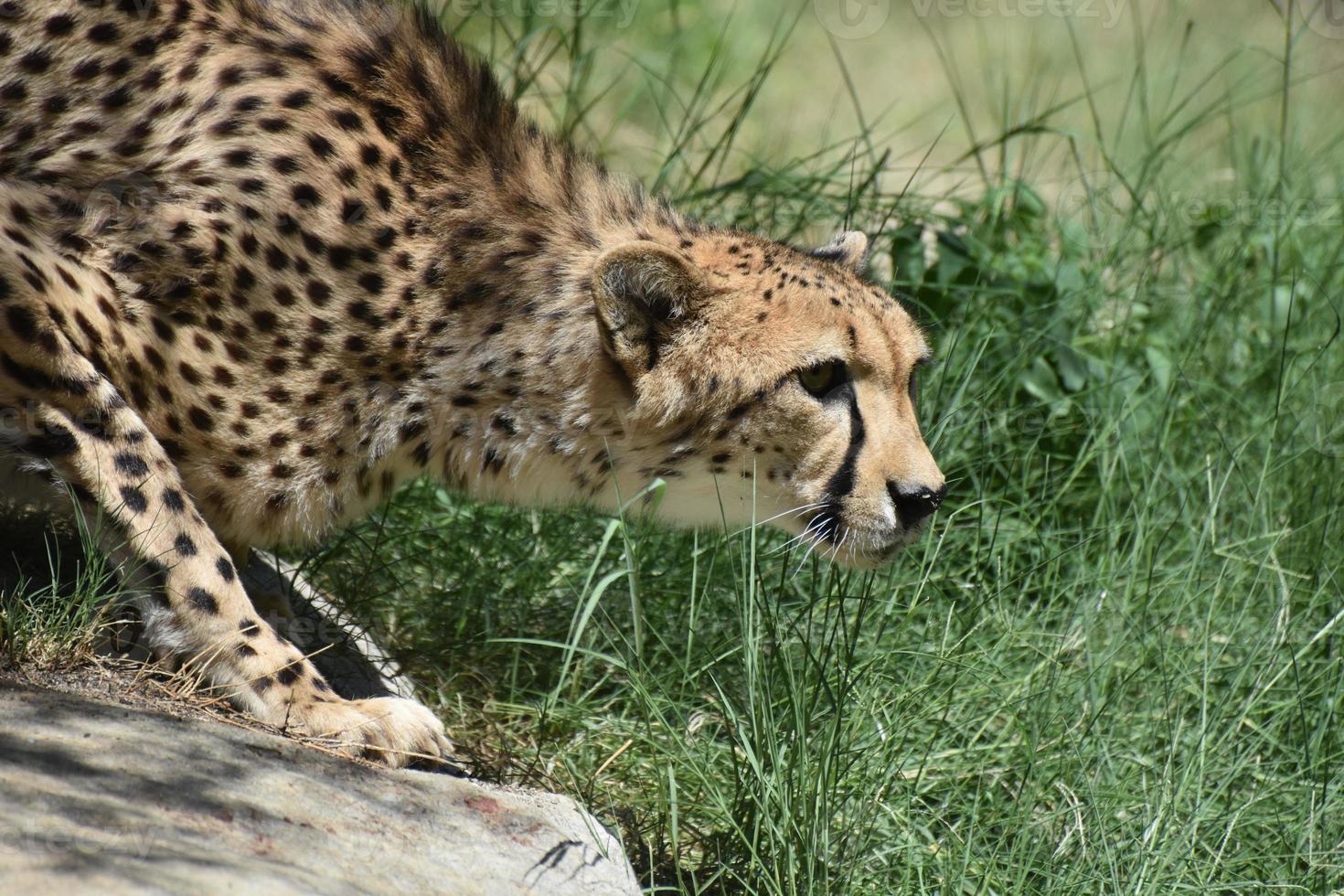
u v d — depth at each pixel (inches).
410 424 307.4
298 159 292.8
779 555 365.1
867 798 301.0
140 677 266.8
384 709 279.6
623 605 376.5
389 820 239.8
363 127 302.4
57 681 256.2
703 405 310.8
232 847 211.6
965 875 290.2
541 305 309.4
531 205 316.5
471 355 306.3
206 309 285.1
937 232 469.7
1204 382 467.2
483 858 239.9
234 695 274.8
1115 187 619.5
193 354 285.9
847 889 276.8
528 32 533.6
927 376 422.6
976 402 412.8
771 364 309.6
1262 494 424.5
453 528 399.2
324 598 355.6
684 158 509.4
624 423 313.0
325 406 297.3
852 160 472.7
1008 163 793.6
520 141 325.4
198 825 215.6
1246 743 348.2
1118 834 309.9
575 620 333.4
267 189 289.4
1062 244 499.8
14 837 196.2
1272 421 428.1
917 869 294.5
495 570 384.8
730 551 329.7
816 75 950.4
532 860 244.7
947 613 371.6
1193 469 437.7
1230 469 403.5
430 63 320.5
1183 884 295.3
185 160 288.2
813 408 313.6
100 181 286.2
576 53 533.6
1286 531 386.3
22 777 213.2
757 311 309.6
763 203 509.7
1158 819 298.5
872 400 316.5
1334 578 395.2
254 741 252.7
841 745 309.0
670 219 337.4
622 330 300.7
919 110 912.9
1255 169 617.3
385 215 300.0
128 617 285.9
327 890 206.1
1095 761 334.6
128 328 281.6
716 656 353.4
